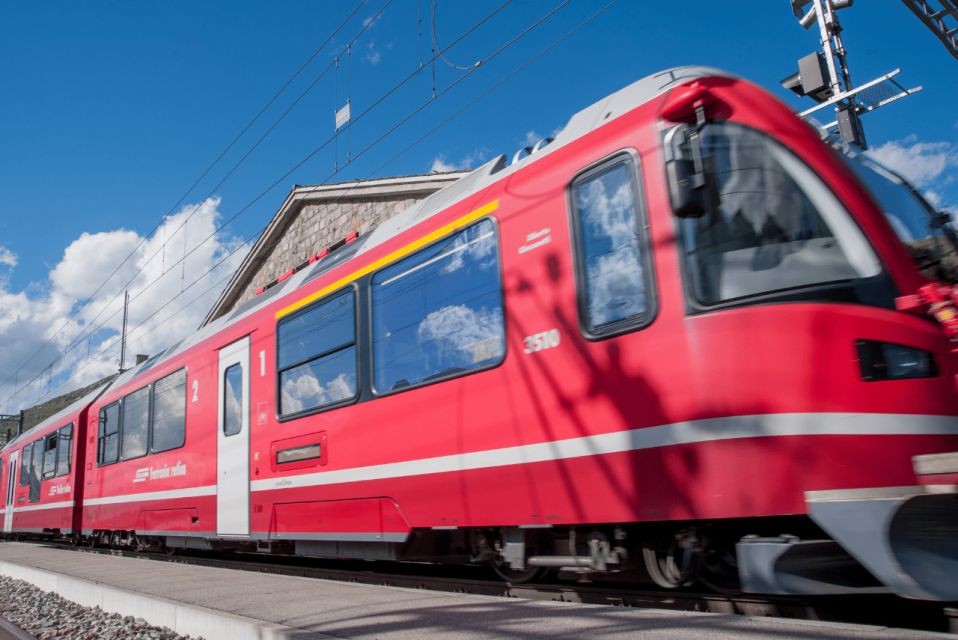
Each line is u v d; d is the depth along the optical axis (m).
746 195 4.47
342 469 6.97
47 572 9.72
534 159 5.72
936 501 3.77
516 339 5.43
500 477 5.41
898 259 4.29
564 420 5.02
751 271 4.34
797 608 4.45
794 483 4.01
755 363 4.20
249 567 9.73
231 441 8.96
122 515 12.29
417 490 6.11
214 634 5.07
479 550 6.07
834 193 4.38
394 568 9.09
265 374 8.46
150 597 6.30
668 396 4.45
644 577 5.75
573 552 5.35
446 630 4.07
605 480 4.73
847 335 4.11
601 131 5.20
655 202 4.68
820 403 4.05
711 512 4.20
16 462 20.77
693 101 4.61
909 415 4.00
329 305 7.51
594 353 4.89
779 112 4.61
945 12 10.90
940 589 3.61
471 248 5.95
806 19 10.56
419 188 17.66
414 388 6.26
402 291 6.59
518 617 4.26
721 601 4.64
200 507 9.56
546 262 5.31
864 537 3.80
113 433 13.33
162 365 11.62
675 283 4.52
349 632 4.18
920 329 4.12
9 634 6.93
